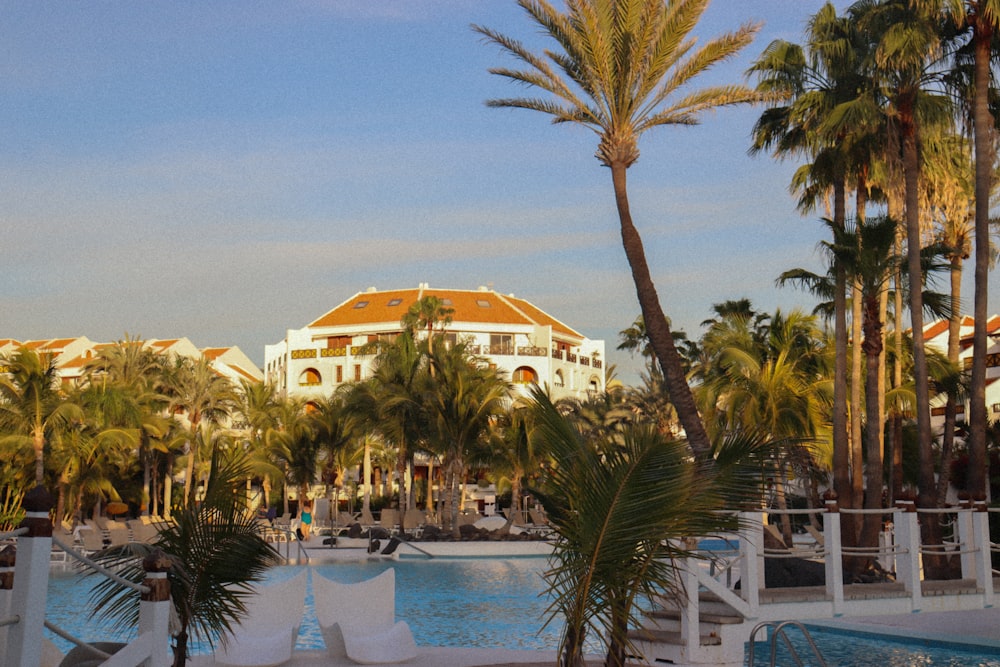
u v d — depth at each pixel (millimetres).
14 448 38000
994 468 32625
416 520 44094
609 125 16500
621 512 6953
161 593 6242
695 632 10211
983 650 12773
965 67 19594
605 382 90875
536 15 16562
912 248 18875
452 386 39250
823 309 27656
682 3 15891
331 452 52875
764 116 22641
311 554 31531
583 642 7480
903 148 19688
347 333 80750
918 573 12555
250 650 10758
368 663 10766
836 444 21438
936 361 23172
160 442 53938
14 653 5125
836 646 13523
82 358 81562
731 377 28547
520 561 29734
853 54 20500
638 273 15961
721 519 7246
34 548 5223
